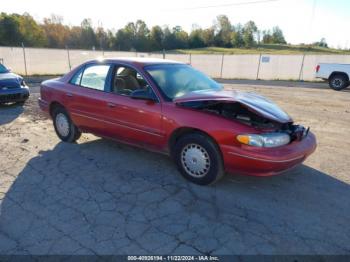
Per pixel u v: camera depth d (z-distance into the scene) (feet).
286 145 11.90
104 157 15.97
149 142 13.97
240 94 14.10
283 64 74.33
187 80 15.19
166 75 14.65
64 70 70.03
